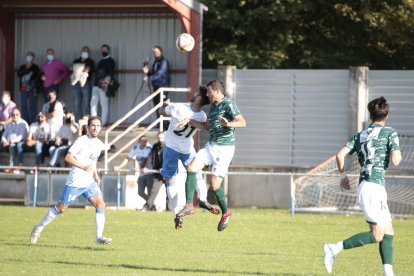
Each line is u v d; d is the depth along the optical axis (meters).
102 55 72.44
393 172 64.81
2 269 30.34
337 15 82.31
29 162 67.75
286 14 76.50
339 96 70.00
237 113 35.62
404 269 32.91
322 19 82.81
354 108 69.19
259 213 59.78
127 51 73.19
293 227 48.12
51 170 61.84
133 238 41.06
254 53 79.88
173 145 39.44
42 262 32.38
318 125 70.62
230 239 41.69
